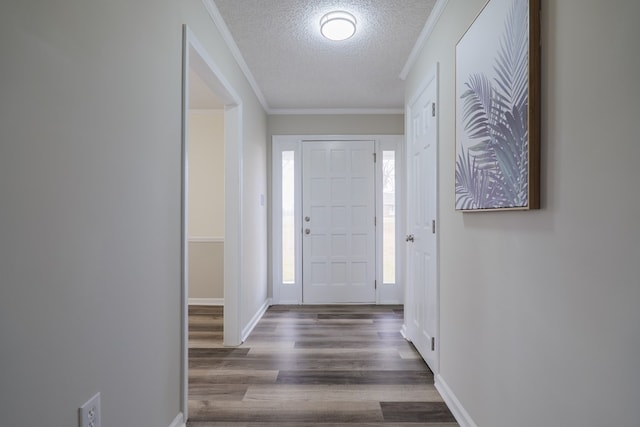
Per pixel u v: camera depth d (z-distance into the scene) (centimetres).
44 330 84
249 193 315
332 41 252
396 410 183
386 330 313
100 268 105
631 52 75
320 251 414
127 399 121
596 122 84
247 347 273
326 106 402
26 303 79
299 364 240
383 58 277
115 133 113
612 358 80
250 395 198
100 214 105
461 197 165
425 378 219
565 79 95
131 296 123
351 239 414
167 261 152
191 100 376
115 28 112
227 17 219
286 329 318
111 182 111
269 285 412
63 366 91
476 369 154
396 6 208
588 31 87
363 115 414
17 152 77
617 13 78
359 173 414
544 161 105
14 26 76
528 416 114
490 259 141
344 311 380
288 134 413
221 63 229
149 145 135
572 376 93
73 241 94
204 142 411
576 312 91
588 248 87
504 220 129
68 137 92
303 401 192
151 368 138
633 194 74
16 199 77
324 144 414
